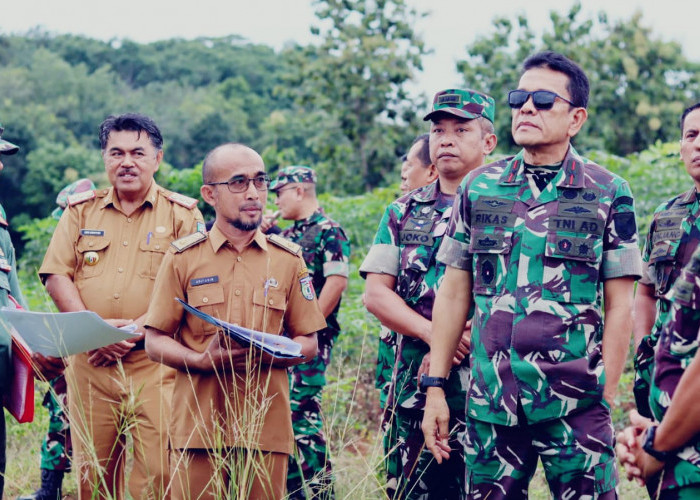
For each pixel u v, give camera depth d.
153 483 3.96
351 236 11.89
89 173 44.28
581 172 3.15
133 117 4.39
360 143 27.17
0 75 64.69
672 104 27.20
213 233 3.63
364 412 6.94
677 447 2.21
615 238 3.10
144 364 4.19
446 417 3.31
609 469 3.05
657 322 3.64
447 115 3.89
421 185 4.76
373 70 26.59
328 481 4.48
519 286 3.09
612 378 3.08
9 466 5.66
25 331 3.54
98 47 92.69
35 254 15.27
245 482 3.28
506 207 3.16
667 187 9.35
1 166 4.09
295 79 27.81
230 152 3.57
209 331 3.57
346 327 7.91
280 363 3.53
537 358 3.04
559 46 26.77
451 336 3.34
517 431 3.11
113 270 4.34
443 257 3.34
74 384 3.89
